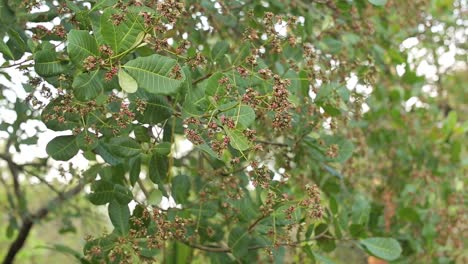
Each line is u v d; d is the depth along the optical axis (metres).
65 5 1.44
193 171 1.85
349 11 2.00
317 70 1.79
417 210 2.31
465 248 2.54
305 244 1.65
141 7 1.25
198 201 1.73
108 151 1.47
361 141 2.19
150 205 1.55
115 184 1.50
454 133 2.49
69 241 3.20
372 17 2.21
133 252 1.47
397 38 2.39
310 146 1.78
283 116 1.35
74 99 1.33
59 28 1.38
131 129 1.45
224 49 1.57
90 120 1.41
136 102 1.36
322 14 1.95
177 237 1.61
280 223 1.62
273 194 1.50
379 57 2.19
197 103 1.37
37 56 1.28
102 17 1.23
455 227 2.38
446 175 2.46
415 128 2.51
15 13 1.52
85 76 1.24
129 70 1.24
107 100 1.37
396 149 2.45
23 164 2.16
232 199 1.70
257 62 1.43
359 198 1.91
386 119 2.46
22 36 1.54
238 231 1.67
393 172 2.46
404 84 2.43
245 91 1.40
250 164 1.39
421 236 2.33
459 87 2.93
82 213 2.36
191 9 1.74
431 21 2.50
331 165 2.08
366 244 1.75
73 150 1.42
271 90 1.53
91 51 1.23
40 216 2.31
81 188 2.20
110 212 1.50
